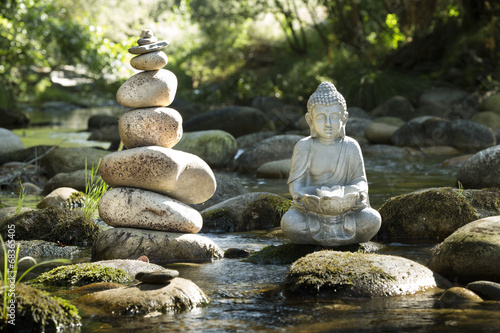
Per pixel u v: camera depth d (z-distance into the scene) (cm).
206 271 463
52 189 861
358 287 386
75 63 1798
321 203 492
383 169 1048
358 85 2075
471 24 2044
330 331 320
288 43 2791
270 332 322
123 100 522
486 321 328
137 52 521
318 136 527
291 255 497
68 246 546
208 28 2841
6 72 2112
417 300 374
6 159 1104
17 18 1700
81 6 2786
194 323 340
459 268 422
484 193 606
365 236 511
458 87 1986
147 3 3098
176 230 520
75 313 346
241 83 2514
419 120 1380
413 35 2152
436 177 935
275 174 993
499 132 1380
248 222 637
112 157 514
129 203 511
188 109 1919
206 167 539
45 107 2800
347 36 2375
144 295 369
